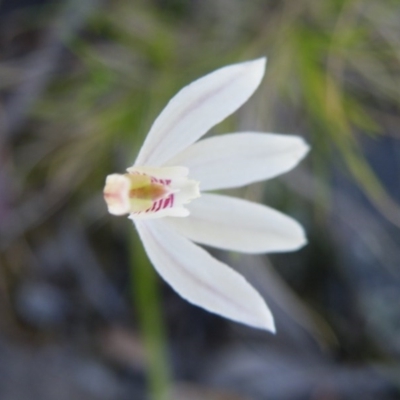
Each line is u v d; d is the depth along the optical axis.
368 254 0.19
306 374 0.19
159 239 0.13
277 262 0.19
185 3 0.18
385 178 0.19
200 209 0.13
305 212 0.19
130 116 0.18
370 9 0.18
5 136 0.18
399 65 0.18
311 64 0.18
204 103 0.12
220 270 0.13
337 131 0.17
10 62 0.18
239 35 0.18
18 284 0.19
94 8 0.18
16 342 0.19
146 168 0.12
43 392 0.19
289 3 0.18
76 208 0.19
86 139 0.18
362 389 0.19
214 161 0.13
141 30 0.18
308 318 0.19
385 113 0.18
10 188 0.19
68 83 0.18
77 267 0.19
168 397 0.19
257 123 0.18
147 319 0.17
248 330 0.19
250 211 0.13
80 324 0.19
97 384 0.19
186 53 0.18
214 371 0.19
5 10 0.18
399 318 0.19
